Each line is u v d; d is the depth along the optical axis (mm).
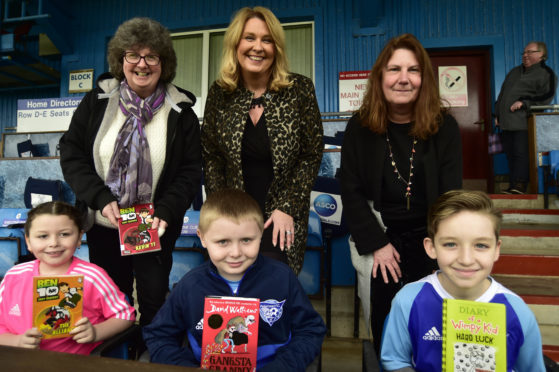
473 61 5852
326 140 3572
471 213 1103
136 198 1568
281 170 1647
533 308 2076
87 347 1397
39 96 8484
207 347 1020
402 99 1529
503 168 5414
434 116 1526
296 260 1605
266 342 1224
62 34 6594
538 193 4078
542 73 4266
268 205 1662
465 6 5668
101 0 6750
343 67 5871
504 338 931
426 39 5699
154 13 6559
